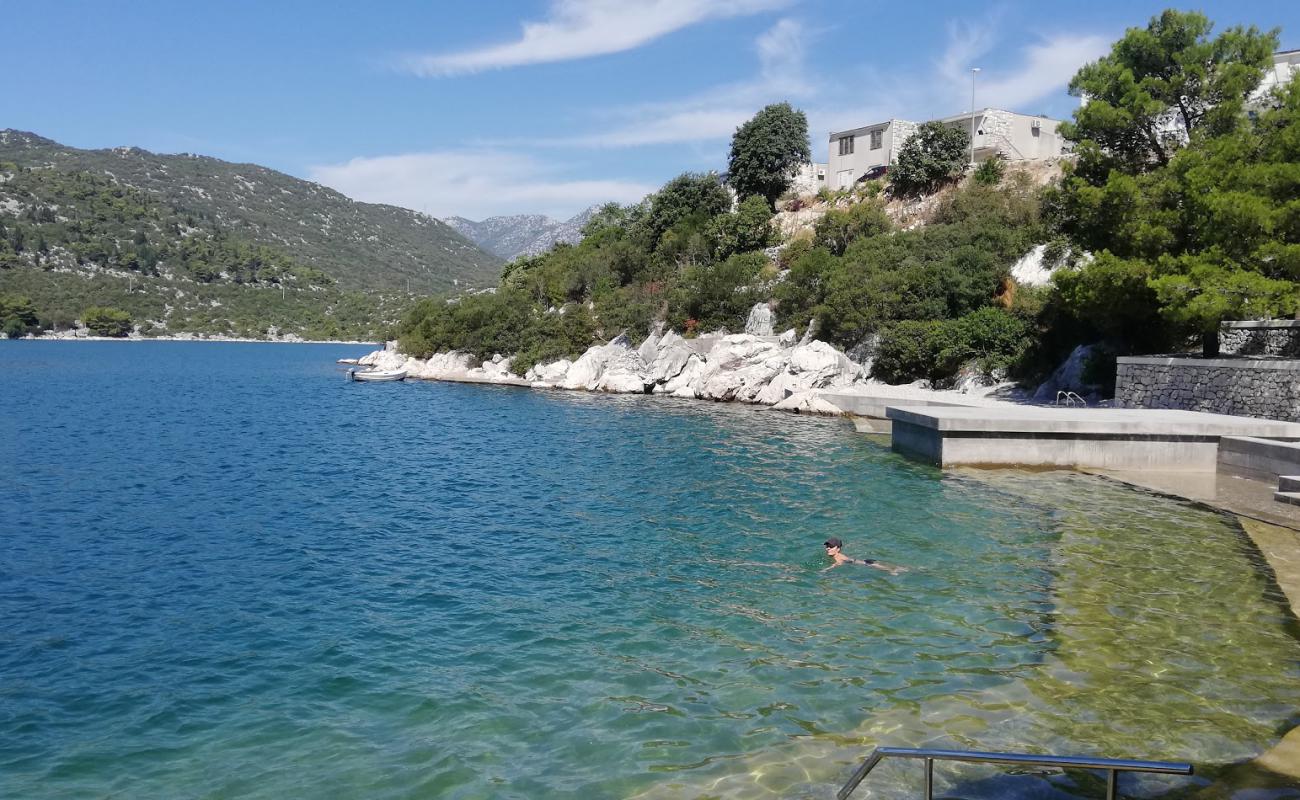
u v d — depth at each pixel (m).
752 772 8.45
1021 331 45.25
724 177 94.81
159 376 86.75
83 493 25.17
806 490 23.83
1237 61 35.56
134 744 9.38
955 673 10.84
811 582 15.08
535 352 75.69
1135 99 36.03
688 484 25.14
